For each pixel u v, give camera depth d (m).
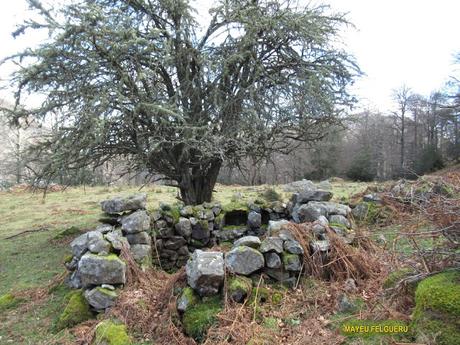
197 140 7.16
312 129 8.86
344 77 8.62
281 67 8.66
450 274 2.77
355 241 4.63
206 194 9.20
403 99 37.31
